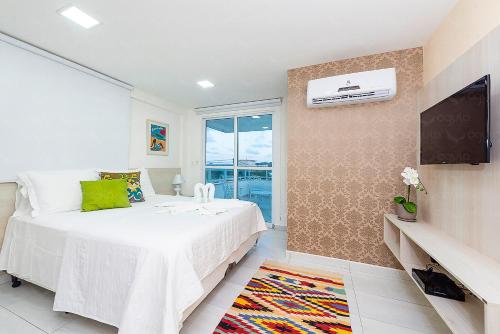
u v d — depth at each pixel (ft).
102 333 4.58
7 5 5.38
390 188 7.30
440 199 5.54
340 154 7.90
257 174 14.62
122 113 10.53
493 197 3.83
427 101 6.41
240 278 7.05
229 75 9.67
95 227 5.18
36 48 7.26
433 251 4.17
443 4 5.22
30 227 5.79
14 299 5.73
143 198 9.32
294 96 8.66
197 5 5.38
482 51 4.16
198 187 8.82
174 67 8.91
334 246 7.95
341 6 5.39
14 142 6.92
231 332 4.69
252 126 14.48
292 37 6.72
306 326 4.91
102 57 8.10
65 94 8.25
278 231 12.73
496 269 3.45
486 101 3.68
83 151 8.87
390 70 6.84
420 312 5.45
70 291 4.67
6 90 6.75
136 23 6.11
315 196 8.22
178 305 3.87
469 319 3.57
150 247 4.20
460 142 4.34
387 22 5.93
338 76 7.43
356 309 5.55
